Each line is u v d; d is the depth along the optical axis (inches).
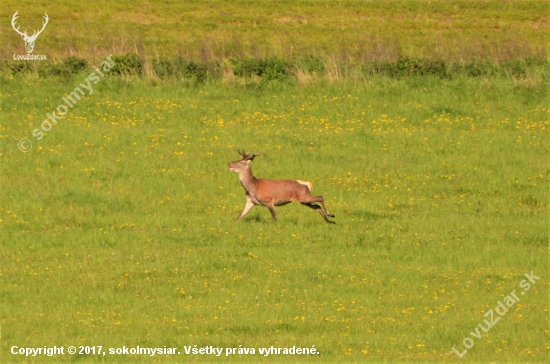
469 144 2979.8
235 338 1499.8
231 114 3201.3
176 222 2219.5
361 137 3004.4
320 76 3553.2
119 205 2331.4
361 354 1424.7
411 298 1745.8
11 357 1391.5
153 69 3508.9
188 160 2716.5
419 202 2456.9
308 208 2397.9
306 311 1649.9
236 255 1993.1
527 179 2677.2
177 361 1380.4
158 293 1742.1
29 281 1792.6
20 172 2559.1
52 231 2134.6
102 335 1508.4
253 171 2620.6
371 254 2030.0
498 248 2100.1
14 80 3336.6
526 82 3553.2
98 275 1834.4
